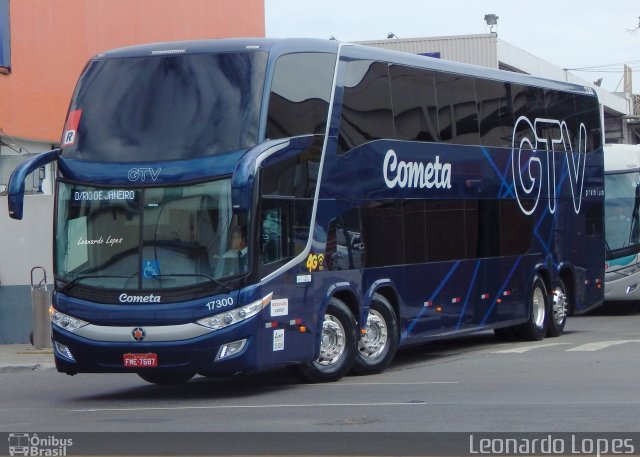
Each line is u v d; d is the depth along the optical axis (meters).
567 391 15.38
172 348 15.66
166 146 16.25
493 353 21.95
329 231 17.62
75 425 13.73
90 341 16.02
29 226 25.81
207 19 39.34
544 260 24.81
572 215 26.20
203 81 16.45
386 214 19.17
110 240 16.19
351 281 18.16
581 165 26.69
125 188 16.23
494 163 22.80
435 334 20.56
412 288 19.88
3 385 19.66
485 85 22.70
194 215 15.89
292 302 16.61
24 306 25.80
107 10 34.34
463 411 13.62
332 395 15.94
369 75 18.98
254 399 15.96
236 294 15.66
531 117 24.47
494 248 22.70
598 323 30.80
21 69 30.56
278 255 16.34
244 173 15.42
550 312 25.27
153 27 36.44
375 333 18.94
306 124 17.17
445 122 21.19
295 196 16.80
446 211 21.05
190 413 14.54
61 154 16.81
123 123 16.59
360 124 18.59
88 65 17.30
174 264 15.85
